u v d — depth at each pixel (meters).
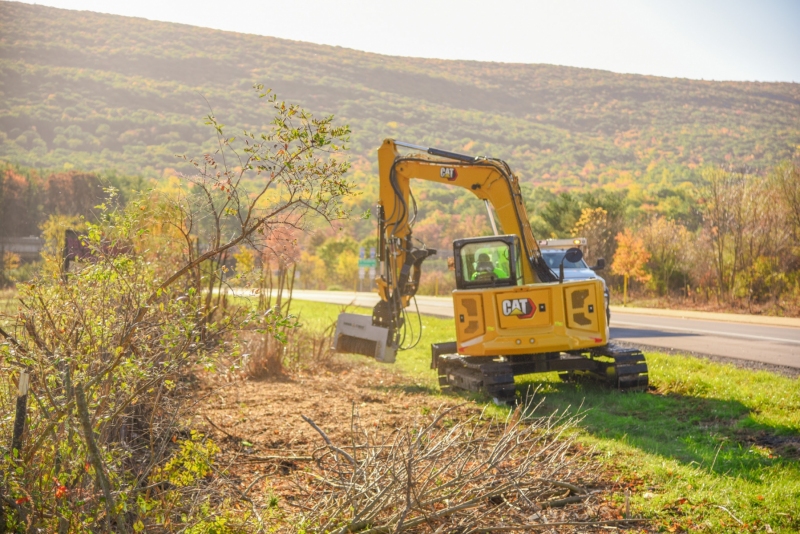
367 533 4.64
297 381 11.38
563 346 10.20
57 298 4.51
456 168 11.45
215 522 4.45
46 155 159.50
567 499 5.59
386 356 11.70
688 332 19.47
